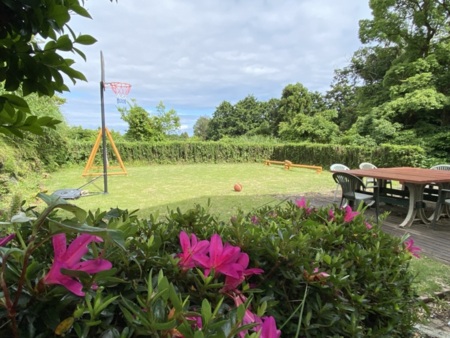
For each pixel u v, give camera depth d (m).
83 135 13.36
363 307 0.92
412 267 2.56
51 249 0.65
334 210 1.39
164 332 0.44
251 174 9.59
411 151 8.61
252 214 1.38
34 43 0.68
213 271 0.63
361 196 4.23
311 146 12.12
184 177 8.82
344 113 19.58
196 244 0.68
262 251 0.84
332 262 0.91
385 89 12.66
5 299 0.39
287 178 8.65
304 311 0.80
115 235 0.40
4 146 5.98
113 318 0.55
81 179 8.14
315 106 23.03
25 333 0.41
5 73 0.66
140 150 12.68
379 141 11.30
